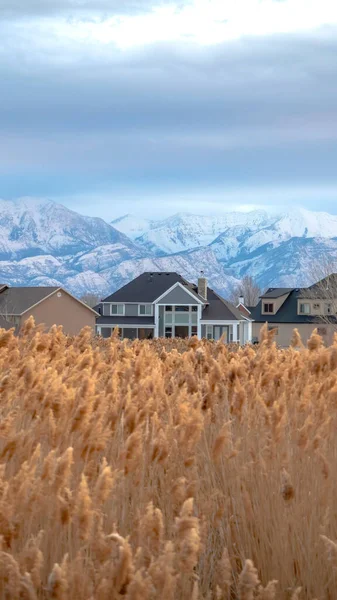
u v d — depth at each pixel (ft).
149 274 396.37
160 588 12.12
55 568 11.62
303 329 394.93
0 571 12.19
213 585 15.76
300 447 18.65
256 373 25.30
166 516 16.66
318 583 16.29
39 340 29.71
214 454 17.54
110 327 381.40
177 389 23.03
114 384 21.59
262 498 17.88
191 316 382.22
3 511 13.09
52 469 13.96
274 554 16.88
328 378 21.68
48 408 18.26
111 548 12.99
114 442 18.30
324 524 16.70
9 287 345.51
